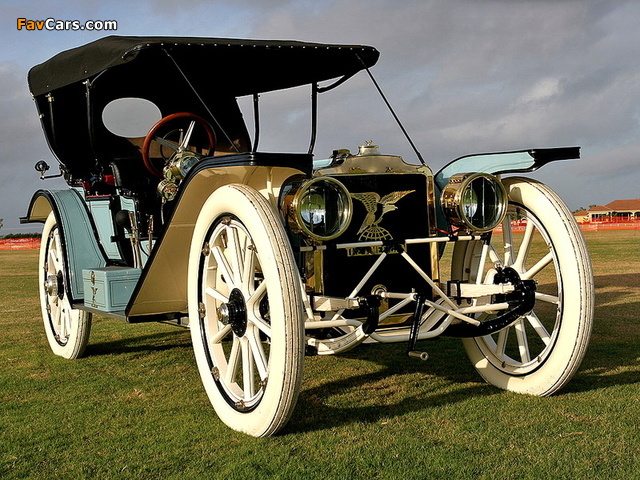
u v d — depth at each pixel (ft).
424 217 12.62
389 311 11.77
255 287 12.51
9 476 9.38
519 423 10.91
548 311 22.61
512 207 12.79
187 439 10.69
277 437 10.55
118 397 13.41
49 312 18.48
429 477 8.89
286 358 9.80
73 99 16.76
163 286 13.12
